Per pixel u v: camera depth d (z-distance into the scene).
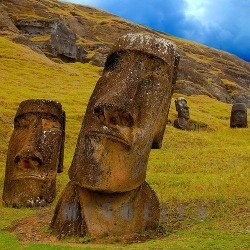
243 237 5.47
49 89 28.83
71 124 19.91
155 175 11.95
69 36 56.84
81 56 54.69
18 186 9.21
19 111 9.61
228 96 53.34
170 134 20.50
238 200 7.90
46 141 9.43
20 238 6.12
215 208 7.45
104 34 82.12
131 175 6.00
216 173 12.38
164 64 6.42
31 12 58.12
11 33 44.31
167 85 6.50
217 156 15.58
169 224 6.86
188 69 53.44
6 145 16.20
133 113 5.87
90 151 5.93
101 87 6.42
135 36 6.51
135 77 6.17
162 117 6.57
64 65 42.09
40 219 7.48
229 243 5.16
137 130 5.99
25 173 9.26
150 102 6.21
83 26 82.62
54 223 6.32
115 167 5.86
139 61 6.32
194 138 20.11
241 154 15.93
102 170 5.82
